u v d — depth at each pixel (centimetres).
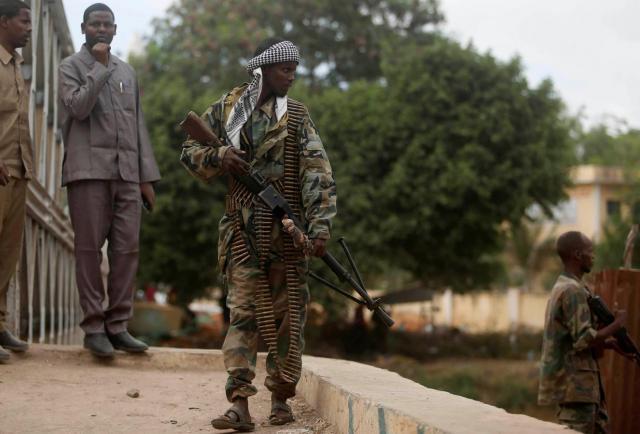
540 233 3625
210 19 2883
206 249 2420
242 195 396
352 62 3247
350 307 2841
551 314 543
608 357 591
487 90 2420
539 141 2448
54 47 846
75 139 587
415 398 355
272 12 2970
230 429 396
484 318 4112
